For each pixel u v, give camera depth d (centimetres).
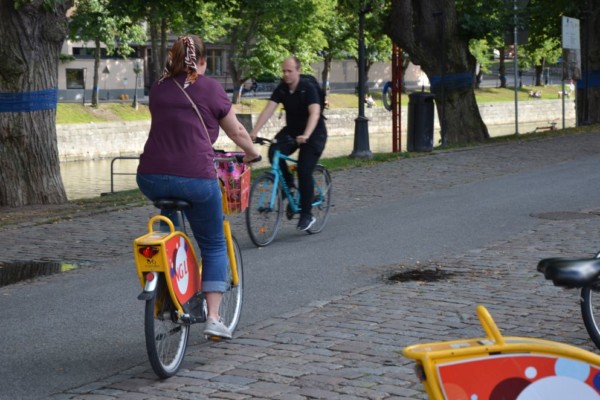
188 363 690
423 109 2661
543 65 11306
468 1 3247
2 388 645
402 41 3178
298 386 625
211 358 702
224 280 691
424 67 3203
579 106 3944
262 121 1232
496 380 302
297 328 790
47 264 1167
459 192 1783
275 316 841
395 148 3055
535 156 2458
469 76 3188
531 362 303
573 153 2523
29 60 1942
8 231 1441
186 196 658
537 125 9019
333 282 1000
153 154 660
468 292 922
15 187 1945
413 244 1233
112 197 2023
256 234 1220
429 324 796
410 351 301
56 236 1383
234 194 807
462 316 822
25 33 1928
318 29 7694
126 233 1401
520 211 1512
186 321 655
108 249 1270
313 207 1308
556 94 10681
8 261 1195
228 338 693
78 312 887
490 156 2477
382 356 698
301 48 7606
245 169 830
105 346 758
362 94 2508
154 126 664
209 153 666
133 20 2998
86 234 1398
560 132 3338
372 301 890
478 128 3195
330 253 1177
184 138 658
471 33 3169
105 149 6309
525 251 1152
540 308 846
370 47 8588
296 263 1111
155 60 6625
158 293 637
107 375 671
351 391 611
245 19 7062
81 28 6600
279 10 6944
